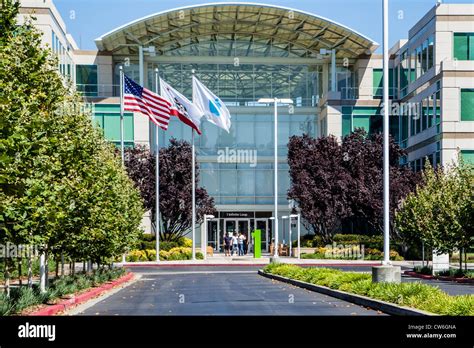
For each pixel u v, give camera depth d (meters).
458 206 30.06
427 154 50.94
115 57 61.06
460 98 47.66
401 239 46.91
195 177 52.97
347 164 51.78
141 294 23.22
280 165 62.00
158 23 56.38
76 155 19.25
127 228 29.92
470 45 49.56
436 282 28.23
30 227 15.56
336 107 59.16
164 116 41.62
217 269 41.38
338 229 56.22
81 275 26.25
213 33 60.78
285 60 62.50
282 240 61.44
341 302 18.84
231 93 62.16
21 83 14.94
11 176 12.72
